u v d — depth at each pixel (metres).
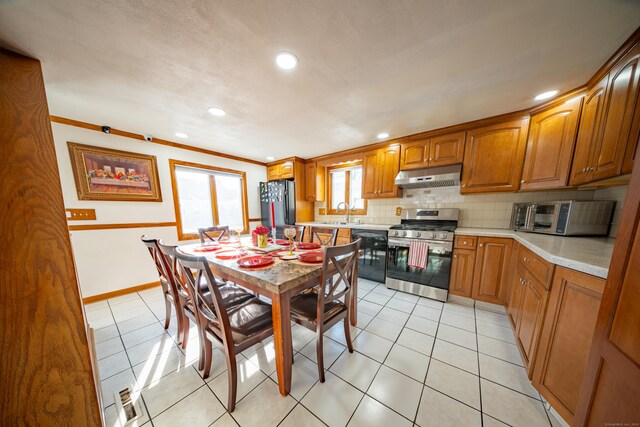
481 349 1.57
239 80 1.45
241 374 1.36
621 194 1.60
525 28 1.02
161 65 1.29
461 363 1.43
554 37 1.08
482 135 2.18
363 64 1.30
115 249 2.46
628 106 1.08
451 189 2.68
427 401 1.15
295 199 3.76
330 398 1.17
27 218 0.90
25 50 1.07
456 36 1.08
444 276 2.32
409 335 1.74
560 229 1.76
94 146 2.27
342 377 1.32
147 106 1.82
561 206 1.75
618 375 0.59
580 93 1.56
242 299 1.60
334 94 1.64
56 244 0.96
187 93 1.61
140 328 1.88
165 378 1.33
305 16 0.96
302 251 1.78
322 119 2.12
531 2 0.90
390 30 1.04
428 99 1.74
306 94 1.64
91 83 1.47
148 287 2.72
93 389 1.02
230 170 3.57
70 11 0.89
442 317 2.01
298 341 1.69
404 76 1.42
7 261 0.86
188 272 1.25
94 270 2.34
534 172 1.89
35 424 0.91
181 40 1.09
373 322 1.93
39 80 1.03
